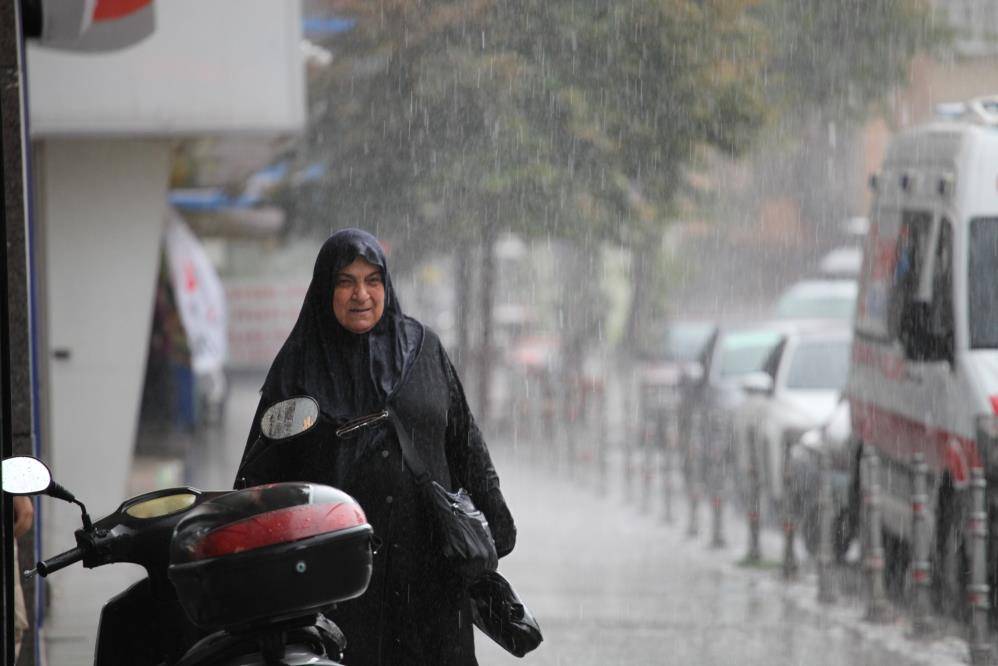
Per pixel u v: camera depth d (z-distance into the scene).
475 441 15.10
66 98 38.38
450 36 63.12
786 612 31.05
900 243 34.03
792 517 36.03
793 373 47.00
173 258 58.06
